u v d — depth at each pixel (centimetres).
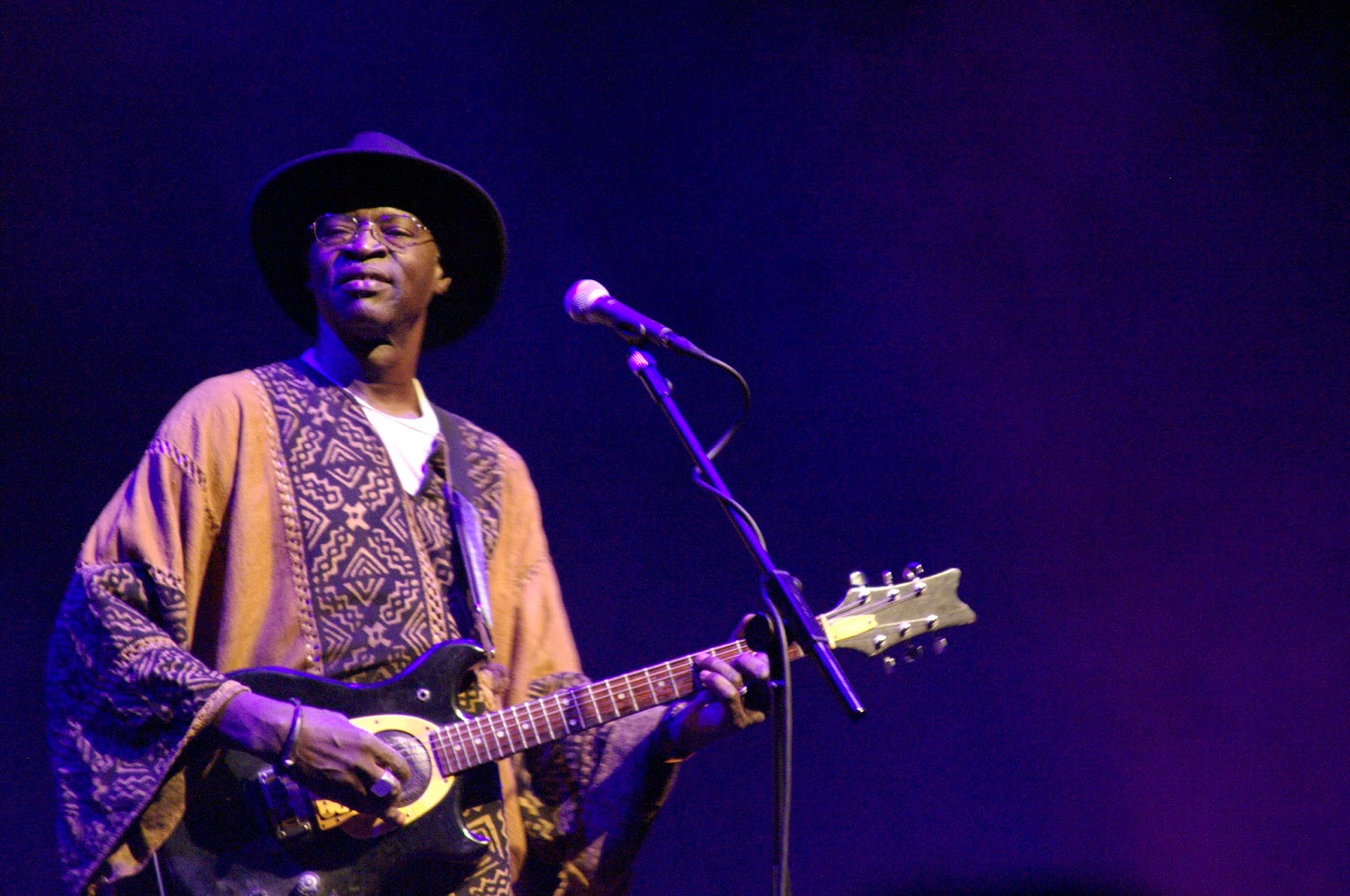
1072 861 2272
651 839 2225
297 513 1022
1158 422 2398
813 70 2444
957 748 2311
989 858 2270
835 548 2366
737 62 2422
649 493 2344
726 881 2228
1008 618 2361
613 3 2362
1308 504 2353
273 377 1074
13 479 2006
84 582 955
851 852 2259
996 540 2381
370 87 2244
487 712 1047
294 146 2184
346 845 961
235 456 1022
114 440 2055
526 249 2345
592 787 1128
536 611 1147
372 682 1010
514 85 2333
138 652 927
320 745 912
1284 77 2398
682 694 1068
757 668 1019
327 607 1010
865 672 2327
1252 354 2392
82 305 2067
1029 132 2453
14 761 1936
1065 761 2309
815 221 2441
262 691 948
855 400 2412
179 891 927
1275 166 2402
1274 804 2278
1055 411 2414
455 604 1069
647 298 2383
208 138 2139
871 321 2436
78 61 2081
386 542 1044
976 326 2439
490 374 2317
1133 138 2438
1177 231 2423
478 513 1129
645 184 2391
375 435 1079
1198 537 2367
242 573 998
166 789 927
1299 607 2331
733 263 2414
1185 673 2333
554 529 2309
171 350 2095
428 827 980
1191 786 2297
